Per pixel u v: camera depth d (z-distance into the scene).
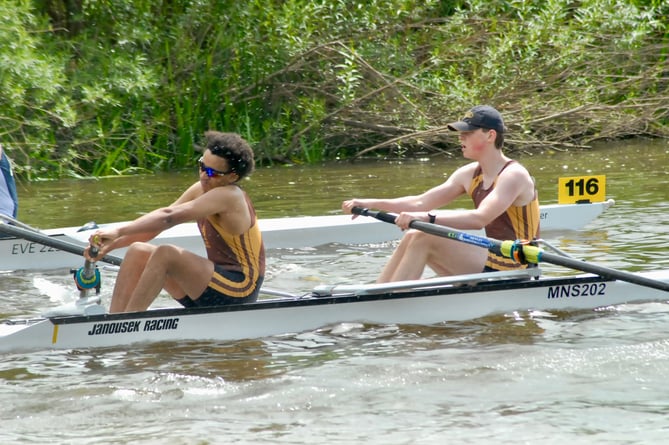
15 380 17.39
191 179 49.44
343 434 14.66
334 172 51.22
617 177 44.53
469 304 21.48
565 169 48.69
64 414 15.68
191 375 17.56
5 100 46.97
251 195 42.41
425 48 60.31
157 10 57.84
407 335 20.19
